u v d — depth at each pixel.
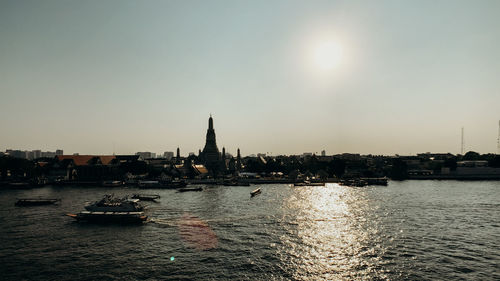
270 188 177.12
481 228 75.12
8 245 62.03
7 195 141.88
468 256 55.59
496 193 142.62
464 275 47.50
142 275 47.38
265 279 46.12
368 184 195.75
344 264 52.00
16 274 47.75
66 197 133.25
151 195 134.50
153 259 54.16
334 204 111.94
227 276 47.06
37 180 190.00
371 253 57.28
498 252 57.69
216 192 156.62
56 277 46.72
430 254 56.69
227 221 83.12
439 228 75.12
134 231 72.75
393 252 57.75
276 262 52.81
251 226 77.50
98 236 68.62
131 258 54.66
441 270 49.41
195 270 49.28
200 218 87.06
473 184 191.62
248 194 146.88
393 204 111.25
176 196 139.38
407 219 85.12
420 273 48.28
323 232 71.62
